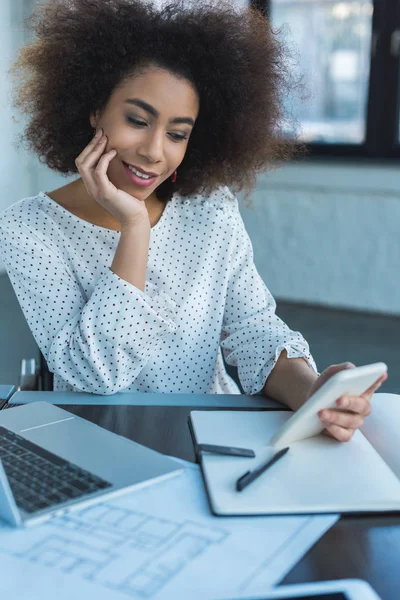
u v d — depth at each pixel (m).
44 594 0.58
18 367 3.23
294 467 0.81
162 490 0.77
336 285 4.41
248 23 1.32
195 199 1.40
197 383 1.32
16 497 0.73
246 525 0.70
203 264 1.33
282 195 4.46
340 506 0.73
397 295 4.24
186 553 0.65
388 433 0.95
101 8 1.19
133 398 1.08
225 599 0.57
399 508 0.74
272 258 4.59
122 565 0.63
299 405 1.05
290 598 0.58
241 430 0.92
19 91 1.36
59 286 1.18
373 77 4.12
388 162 4.12
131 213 1.12
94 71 1.21
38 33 1.30
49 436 0.88
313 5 4.18
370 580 0.62
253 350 1.18
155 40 1.17
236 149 1.40
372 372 0.85
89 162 1.15
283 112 1.47
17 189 4.79
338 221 4.33
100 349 1.09
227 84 1.29
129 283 1.11
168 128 1.17
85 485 0.75
